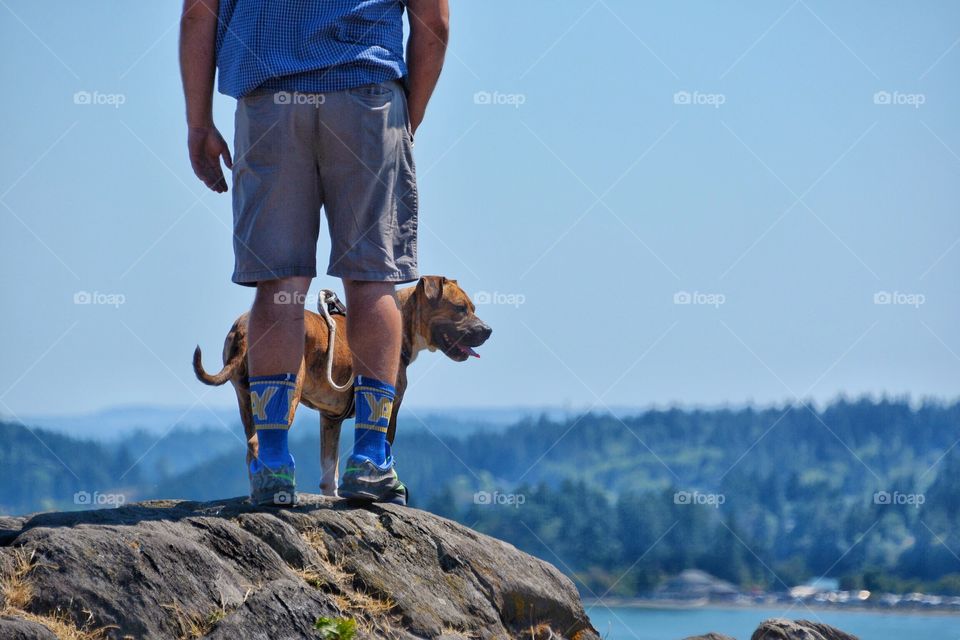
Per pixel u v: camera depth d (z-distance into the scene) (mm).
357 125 6387
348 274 6520
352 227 6465
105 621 4973
